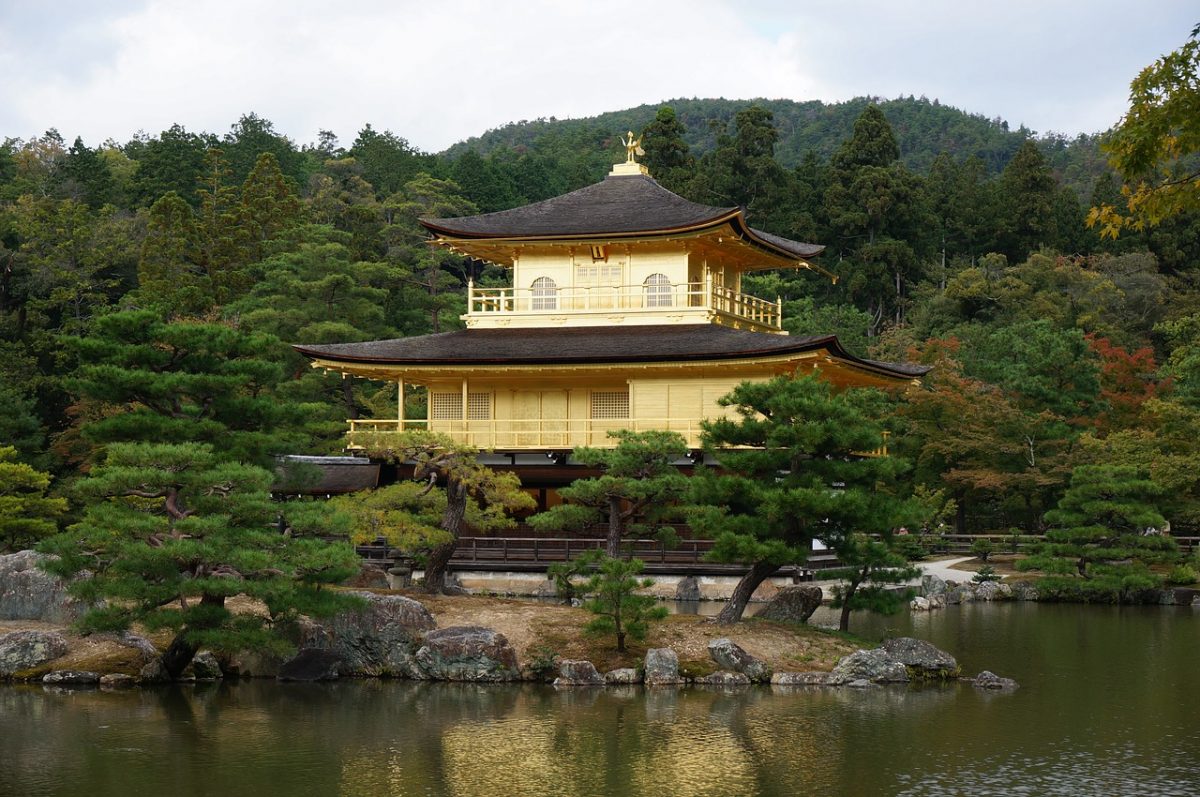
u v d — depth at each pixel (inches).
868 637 2007.9
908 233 5418.3
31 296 4013.3
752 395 1812.3
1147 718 1471.5
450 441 1952.5
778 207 5393.7
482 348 2385.6
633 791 1184.8
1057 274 4817.9
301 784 1203.9
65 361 3590.1
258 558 1504.7
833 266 5270.7
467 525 2388.0
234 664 1695.4
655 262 2514.8
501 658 1651.1
